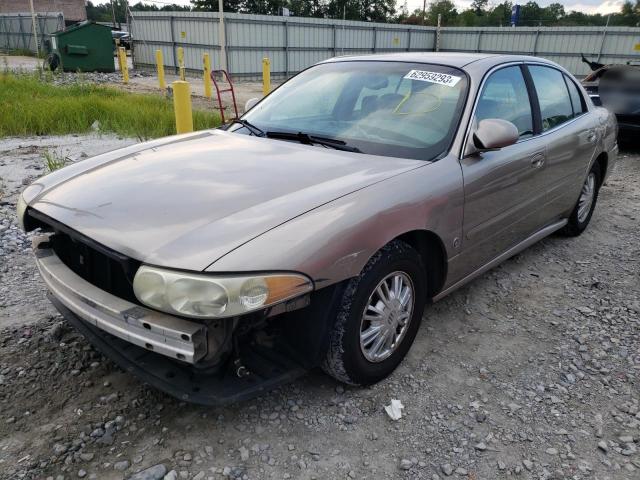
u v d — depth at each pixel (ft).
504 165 10.88
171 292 6.63
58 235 9.06
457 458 7.73
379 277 8.34
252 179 8.62
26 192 9.53
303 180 8.58
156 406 8.44
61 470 7.19
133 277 7.22
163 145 10.88
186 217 7.53
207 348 7.02
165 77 75.00
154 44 83.05
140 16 83.61
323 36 84.12
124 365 7.79
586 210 16.56
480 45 96.68
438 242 9.62
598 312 12.03
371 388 9.12
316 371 9.48
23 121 29.37
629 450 7.98
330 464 7.52
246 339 7.98
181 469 7.29
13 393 8.60
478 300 12.40
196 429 8.02
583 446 8.04
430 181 9.16
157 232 7.27
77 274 8.55
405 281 9.10
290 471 7.36
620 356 10.36
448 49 101.35
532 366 9.96
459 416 8.57
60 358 9.50
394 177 8.86
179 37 78.43
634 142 29.86
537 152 12.12
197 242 6.95
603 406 8.93
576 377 9.68
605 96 29.04
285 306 7.37
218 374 7.66
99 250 7.35
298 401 8.72
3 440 7.66
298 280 7.04
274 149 10.14
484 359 10.13
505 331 11.14
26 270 12.98
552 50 89.76
